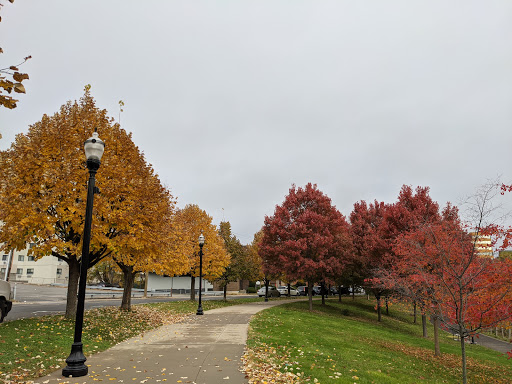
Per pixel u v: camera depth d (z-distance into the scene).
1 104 4.04
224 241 36.41
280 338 13.23
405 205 23.16
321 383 8.02
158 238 15.55
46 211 12.15
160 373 7.69
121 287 58.50
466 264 10.00
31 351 8.98
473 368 16.06
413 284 15.35
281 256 27.48
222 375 7.59
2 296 13.33
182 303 28.55
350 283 33.47
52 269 62.53
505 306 9.73
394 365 12.72
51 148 12.55
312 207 30.42
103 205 12.30
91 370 7.89
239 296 48.34
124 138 15.47
